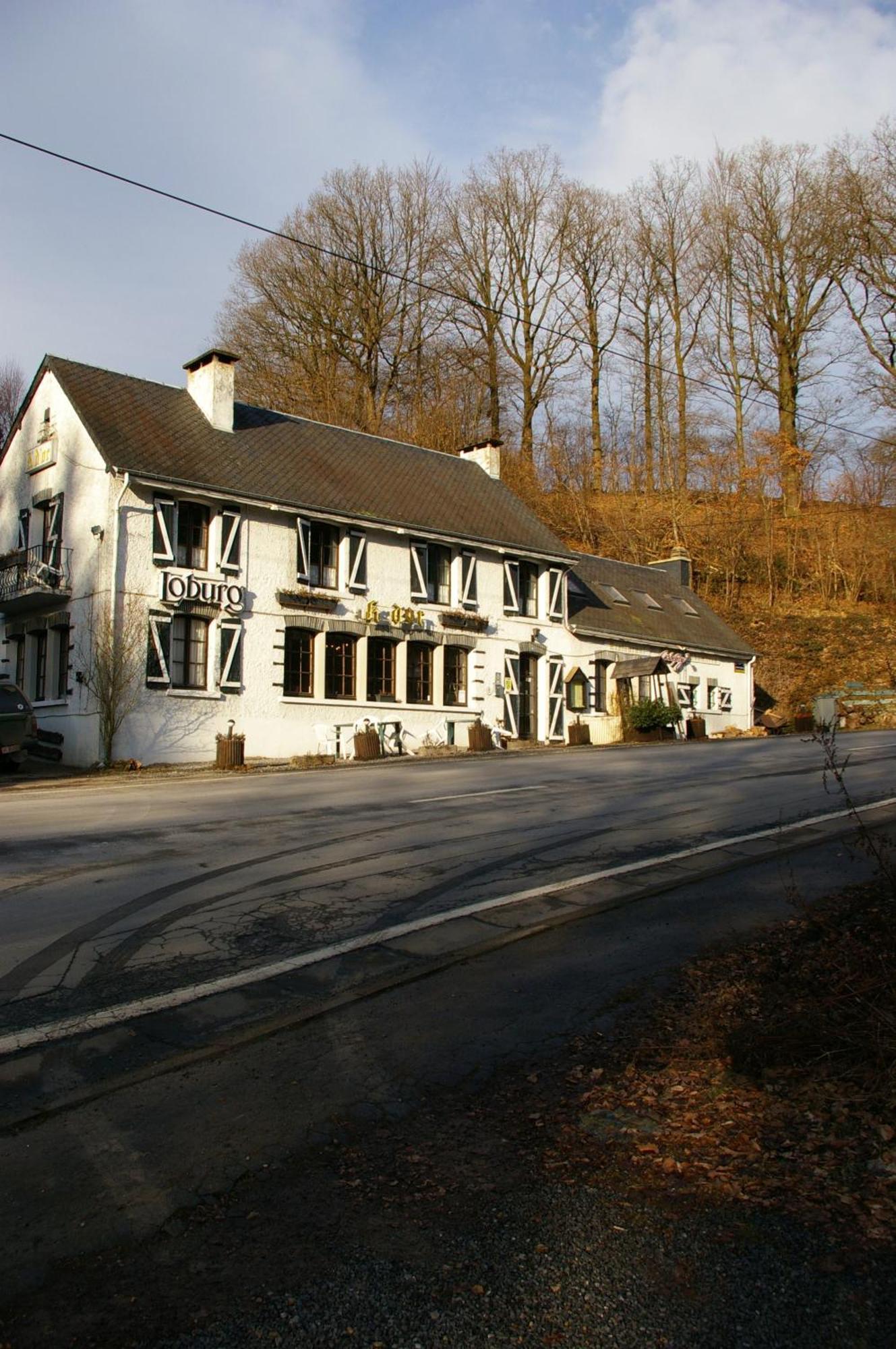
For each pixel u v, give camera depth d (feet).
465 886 27.99
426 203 151.12
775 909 25.20
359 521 83.92
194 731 73.36
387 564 87.71
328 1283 10.21
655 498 166.09
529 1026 17.75
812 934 22.20
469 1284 10.14
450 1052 16.58
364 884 28.07
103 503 70.85
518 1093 14.98
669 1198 11.75
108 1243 11.00
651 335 172.14
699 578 159.12
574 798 46.34
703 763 64.64
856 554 155.53
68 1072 15.60
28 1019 17.67
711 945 22.36
